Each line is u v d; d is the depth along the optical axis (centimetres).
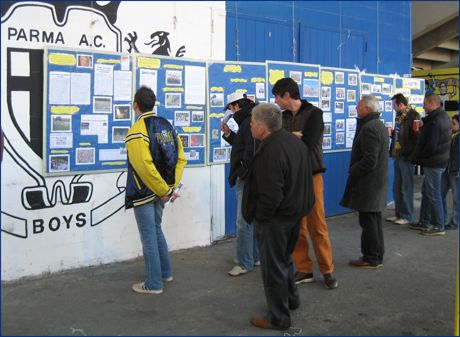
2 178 438
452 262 529
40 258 463
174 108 540
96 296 426
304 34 672
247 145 450
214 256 541
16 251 450
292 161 346
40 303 409
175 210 552
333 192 730
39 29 452
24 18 444
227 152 589
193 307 407
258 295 433
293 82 429
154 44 525
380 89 782
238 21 598
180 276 478
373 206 484
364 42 761
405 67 840
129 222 518
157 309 402
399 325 376
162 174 422
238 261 487
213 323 378
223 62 577
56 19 461
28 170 451
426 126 627
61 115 465
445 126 623
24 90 446
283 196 346
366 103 480
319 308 406
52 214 467
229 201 600
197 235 572
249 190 357
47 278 464
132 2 507
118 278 469
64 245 477
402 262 528
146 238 429
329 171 720
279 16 642
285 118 438
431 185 636
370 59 774
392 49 812
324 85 693
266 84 618
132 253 523
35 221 458
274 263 357
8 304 406
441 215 638
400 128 685
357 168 474
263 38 625
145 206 424
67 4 466
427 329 370
